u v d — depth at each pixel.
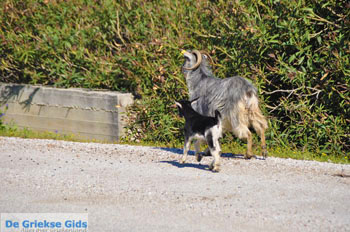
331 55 45.34
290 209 26.50
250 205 27.30
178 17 56.88
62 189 31.25
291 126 47.22
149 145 51.06
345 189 30.38
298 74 46.16
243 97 39.19
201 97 41.75
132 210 26.89
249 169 36.16
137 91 55.28
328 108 47.47
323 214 25.62
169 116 52.97
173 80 52.94
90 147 45.38
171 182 32.62
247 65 49.97
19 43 63.06
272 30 48.59
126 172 35.75
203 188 30.98
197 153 38.53
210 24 54.34
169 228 24.00
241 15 49.78
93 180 33.38
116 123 53.56
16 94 60.75
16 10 64.19
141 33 58.50
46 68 63.59
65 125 57.22
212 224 24.47
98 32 60.22
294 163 37.81
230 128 40.56
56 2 64.62
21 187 31.86
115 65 57.75
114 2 61.50
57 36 61.84
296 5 46.16
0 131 58.28
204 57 43.00
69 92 56.53
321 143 47.41
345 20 44.62
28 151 43.97
